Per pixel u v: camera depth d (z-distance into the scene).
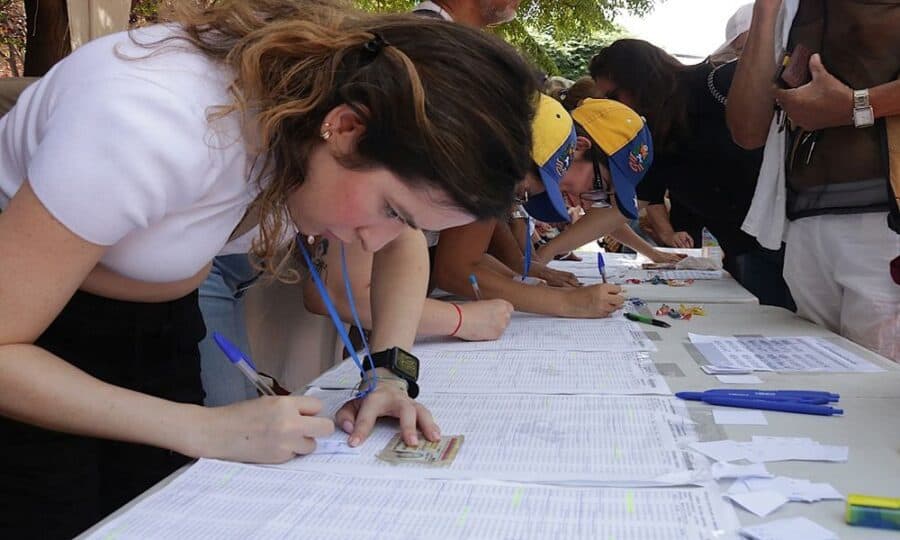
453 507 0.76
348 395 1.20
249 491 0.81
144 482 1.10
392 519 0.74
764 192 1.81
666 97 2.35
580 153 1.98
